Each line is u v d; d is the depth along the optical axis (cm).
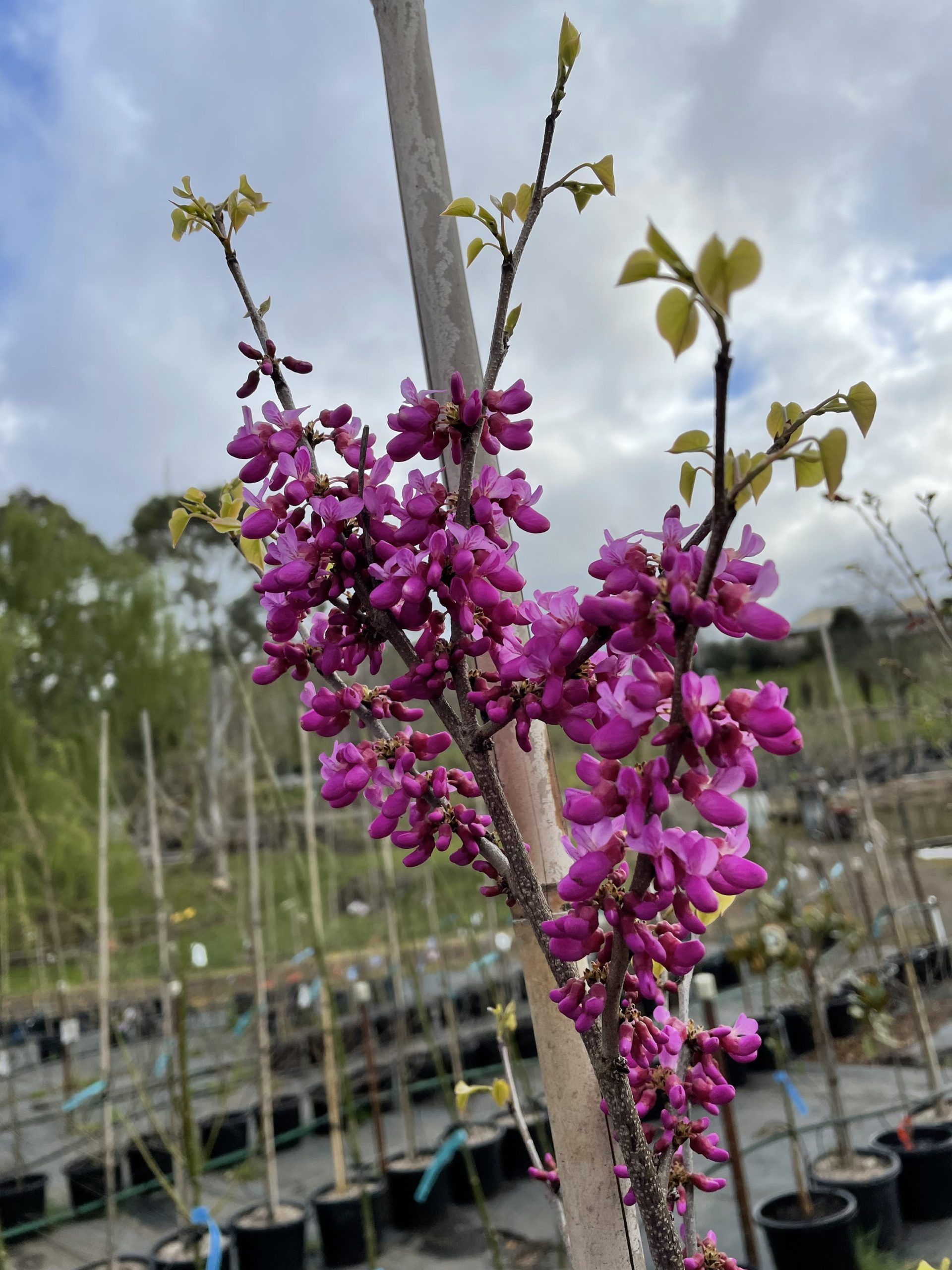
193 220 116
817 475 73
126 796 980
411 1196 496
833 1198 393
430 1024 704
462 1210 510
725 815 71
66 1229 552
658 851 71
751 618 70
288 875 711
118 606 1440
